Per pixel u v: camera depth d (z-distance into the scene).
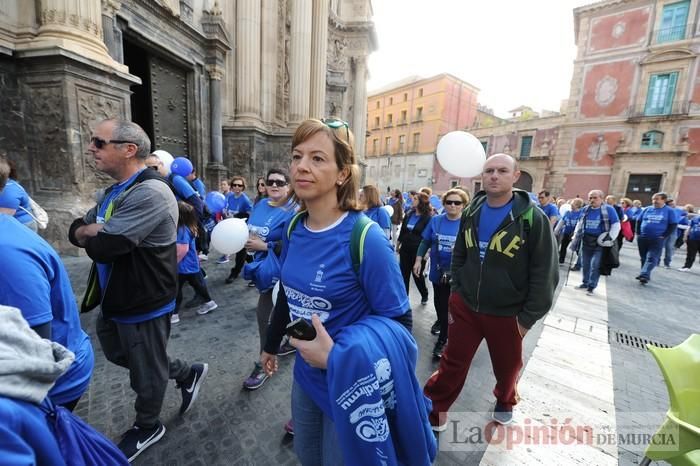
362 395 0.91
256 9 9.66
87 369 1.20
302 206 1.25
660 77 20.48
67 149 4.45
